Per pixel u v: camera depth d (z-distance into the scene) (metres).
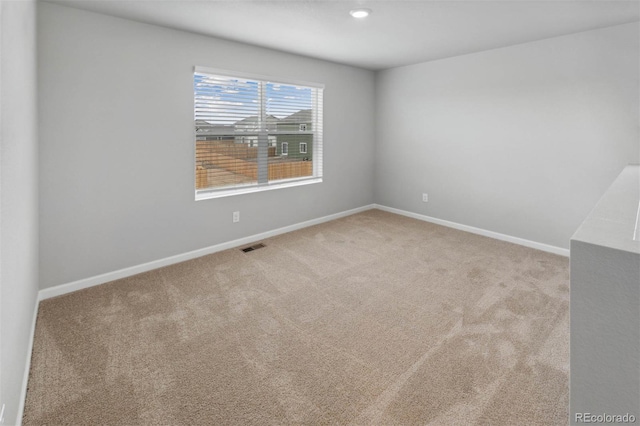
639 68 3.10
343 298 2.74
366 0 2.55
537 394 1.72
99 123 2.87
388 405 1.66
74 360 1.97
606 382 1.02
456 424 1.55
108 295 2.77
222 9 2.71
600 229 1.16
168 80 3.22
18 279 1.59
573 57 3.46
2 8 1.22
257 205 4.13
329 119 4.83
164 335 2.23
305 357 2.03
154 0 2.53
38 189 2.57
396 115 5.20
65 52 2.64
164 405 1.66
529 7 2.71
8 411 1.32
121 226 3.08
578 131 3.51
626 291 0.96
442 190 4.79
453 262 3.49
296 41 3.63
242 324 2.37
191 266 3.38
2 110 1.21
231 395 1.73
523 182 3.97
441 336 2.23
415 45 3.83
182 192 3.44
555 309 2.55
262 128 4.12
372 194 5.66
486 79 4.14
